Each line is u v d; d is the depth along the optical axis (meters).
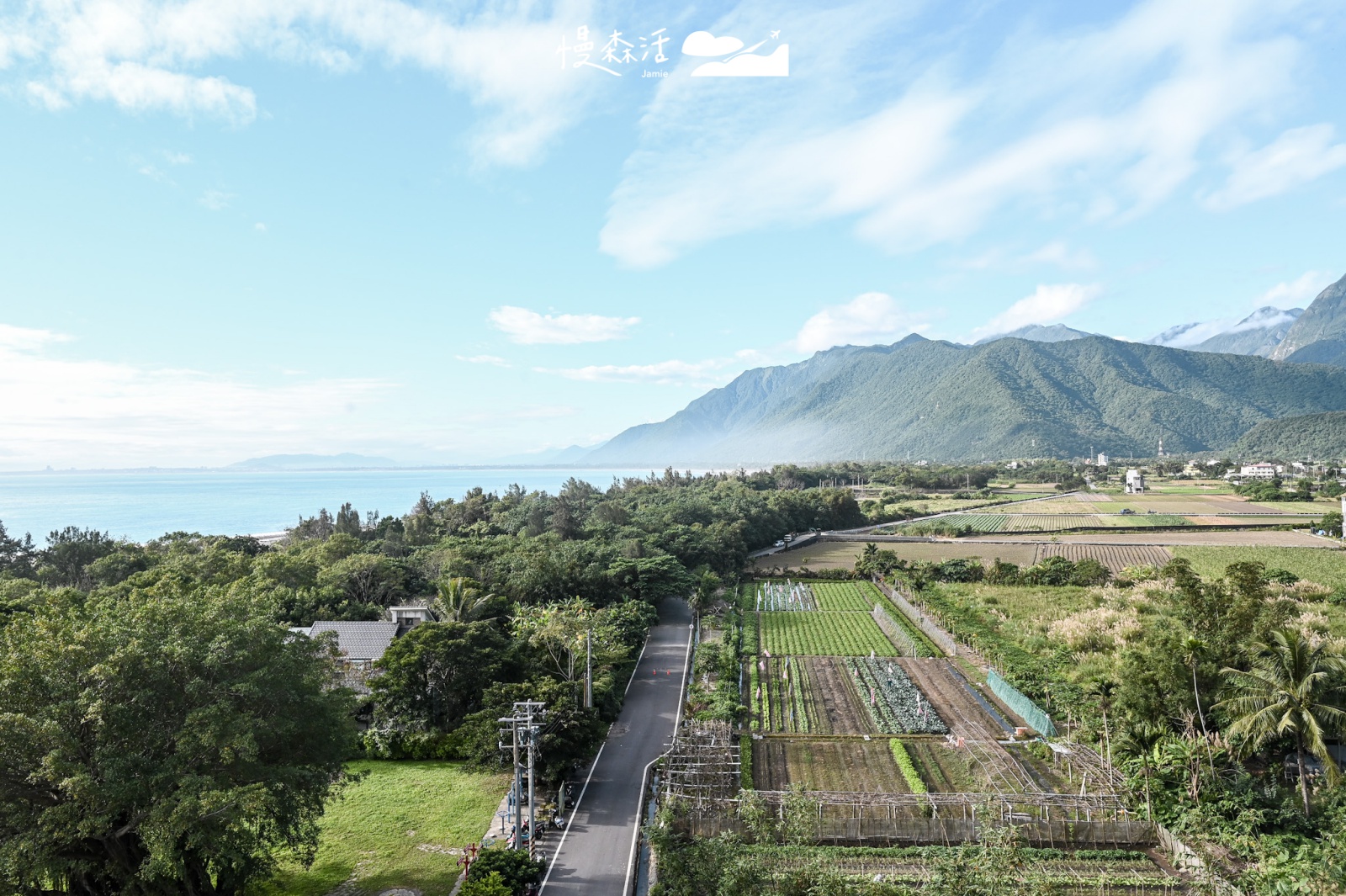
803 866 35.84
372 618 83.75
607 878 41.12
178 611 38.00
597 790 52.34
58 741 31.28
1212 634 54.56
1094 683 56.53
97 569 89.44
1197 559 138.38
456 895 38.75
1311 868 36.28
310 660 41.78
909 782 52.50
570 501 190.75
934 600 107.69
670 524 149.62
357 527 148.62
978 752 57.44
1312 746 44.66
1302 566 127.25
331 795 40.25
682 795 47.88
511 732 49.62
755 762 57.00
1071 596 109.38
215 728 33.41
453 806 49.34
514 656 63.62
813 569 149.62
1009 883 31.89
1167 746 48.47
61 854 33.28
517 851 40.53
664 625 102.94
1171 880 40.34
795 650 89.81
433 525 156.25
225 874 37.78
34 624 36.66
